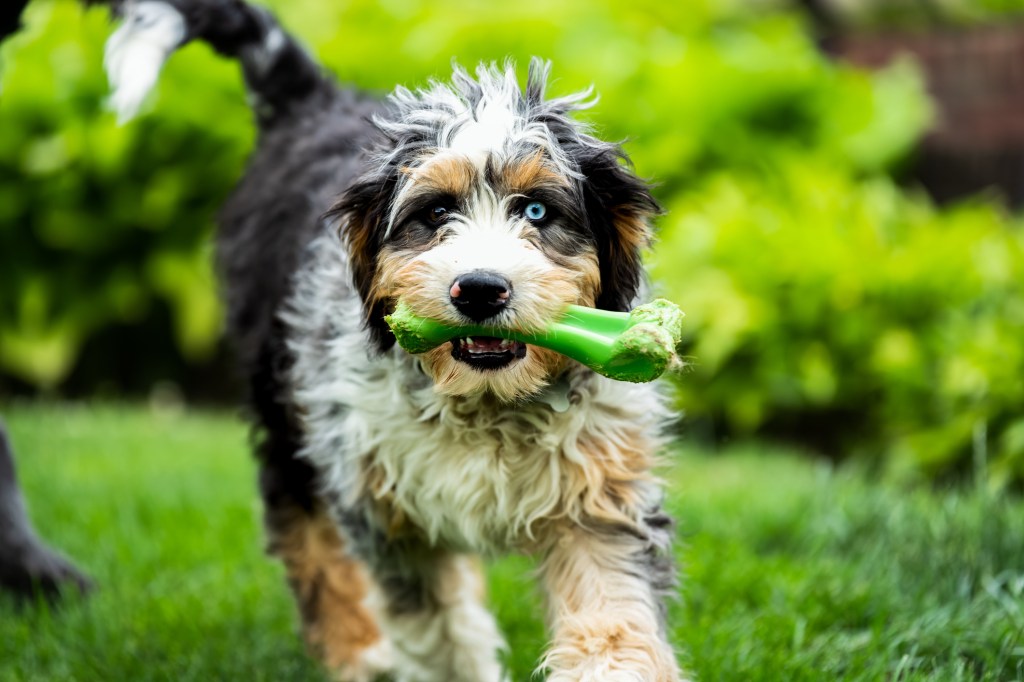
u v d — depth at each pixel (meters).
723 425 9.01
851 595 4.67
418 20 9.89
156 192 9.55
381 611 4.20
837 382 8.30
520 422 3.70
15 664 4.43
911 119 9.95
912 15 12.28
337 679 4.66
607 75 9.38
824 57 11.30
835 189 9.03
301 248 4.49
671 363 3.35
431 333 3.41
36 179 9.49
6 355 9.86
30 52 9.26
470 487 3.77
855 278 8.27
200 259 9.83
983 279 8.08
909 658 4.02
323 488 4.26
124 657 4.51
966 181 10.51
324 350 4.08
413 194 3.61
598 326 3.41
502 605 4.97
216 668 4.42
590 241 3.69
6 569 5.06
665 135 9.47
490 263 3.36
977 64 10.66
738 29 11.40
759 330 8.39
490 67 4.23
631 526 3.71
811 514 5.84
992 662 4.02
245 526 6.21
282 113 5.24
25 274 9.78
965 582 4.64
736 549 5.44
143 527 6.24
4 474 5.14
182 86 9.42
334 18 9.91
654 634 3.55
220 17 5.14
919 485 7.04
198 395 10.77
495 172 3.55
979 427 5.84
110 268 9.93
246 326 4.90
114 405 10.35
